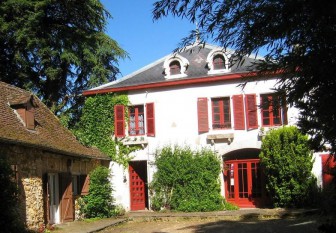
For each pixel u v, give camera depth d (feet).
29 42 72.79
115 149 67.51
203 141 64.18
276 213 52.13
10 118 46.03
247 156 64.64
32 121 49.57
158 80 67.15
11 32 74.02
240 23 17.65
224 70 64.13
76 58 78.69
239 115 62.85
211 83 64.59
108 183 61.62
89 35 81.15
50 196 52.54
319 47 15.81
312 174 55.62
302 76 17.15
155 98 66.74
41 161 47.52
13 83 79.30
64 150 50.90
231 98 63.46
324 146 19.95
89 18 82.12
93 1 79.00
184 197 62.54
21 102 48.08
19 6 72.59
